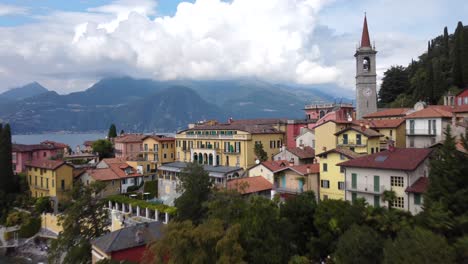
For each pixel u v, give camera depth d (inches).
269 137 3627.0
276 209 1692.9
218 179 3287.4
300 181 2513.5
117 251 1737.2
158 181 3649.1
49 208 3230.8
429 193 1473.9
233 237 1392.7
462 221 1304.1
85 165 4010.8
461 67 3850.9
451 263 1080.2
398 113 3211.1
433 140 2608.3
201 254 1382.9
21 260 2706.7
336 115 3506.4
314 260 1624.0
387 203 1934.1
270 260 1448.1
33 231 3034.0
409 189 1828.2
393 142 2603.3
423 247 1094.4
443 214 1334.9
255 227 1503.4
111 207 3097.9
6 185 3427.7
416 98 4040.4
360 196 2081.7
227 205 1706.4
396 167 1894.7
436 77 3868.1
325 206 1710.1
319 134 2967.5
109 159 3959.2
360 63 3919.8
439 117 2568.9
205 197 2103.8
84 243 1979.6
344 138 2726.4
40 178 3459.6
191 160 3907.5
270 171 2785.4
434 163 1513.3
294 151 3038.9
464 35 3843.5
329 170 2454.5
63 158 4249.5
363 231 1371.8
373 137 2625.5
